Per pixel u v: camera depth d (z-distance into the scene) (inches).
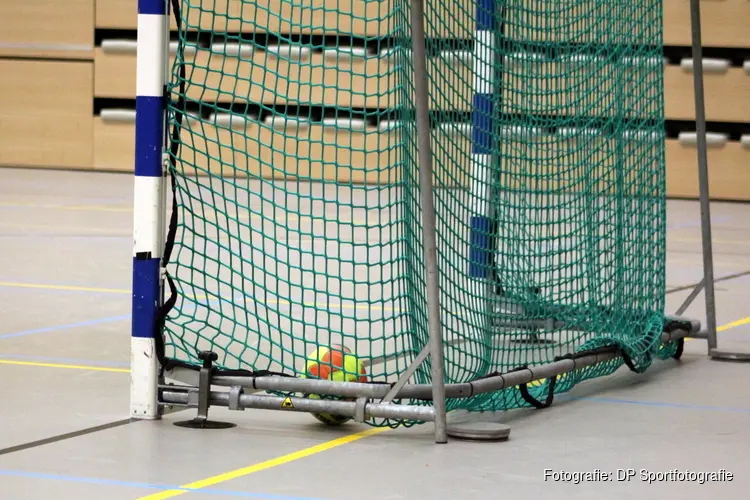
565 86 230.7
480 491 128.2
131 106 722.8
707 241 233.5
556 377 192.1
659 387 199.2
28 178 654.5
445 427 152.5
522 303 208.1
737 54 639.8
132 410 161.2
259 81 652.1
